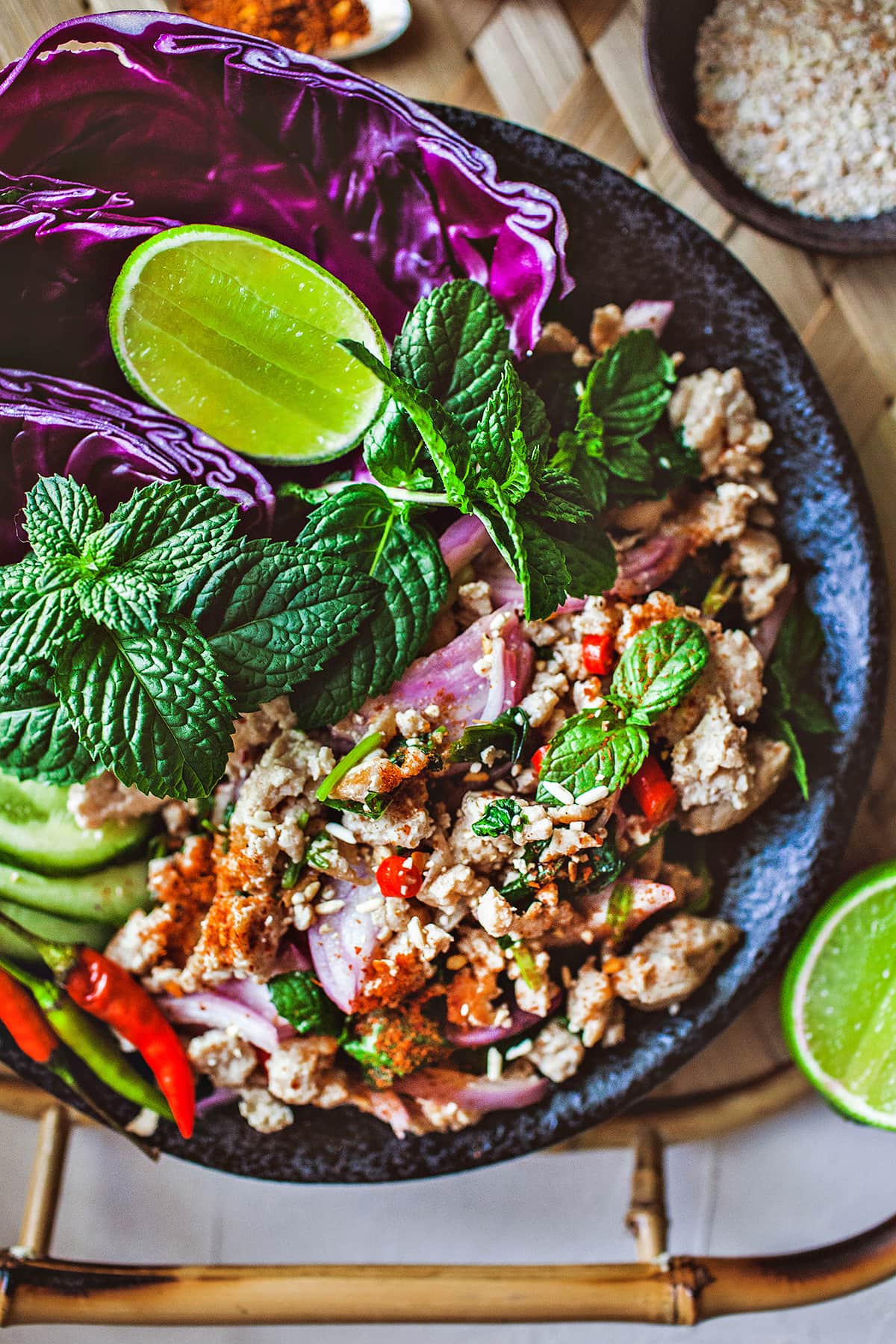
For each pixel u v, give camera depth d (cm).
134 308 35
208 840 37
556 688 36
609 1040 37
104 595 34
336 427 36
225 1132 37
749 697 37
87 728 34
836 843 37
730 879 38
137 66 34
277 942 36
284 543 35
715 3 39
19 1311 37
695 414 37
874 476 40
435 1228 43
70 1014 37
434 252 37
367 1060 37
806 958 38
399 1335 43
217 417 36
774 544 38
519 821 35
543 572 35
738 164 39
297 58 35
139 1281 38
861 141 39
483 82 40
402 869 35
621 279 37
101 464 36
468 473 35
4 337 36
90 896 37
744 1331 43
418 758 35
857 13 39
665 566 38
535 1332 43
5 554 37
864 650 37
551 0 40
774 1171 42
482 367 36
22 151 35
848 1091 39
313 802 36
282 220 36
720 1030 37
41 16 38
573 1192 43
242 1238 42
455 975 37
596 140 40
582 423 36
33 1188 39
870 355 40
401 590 35
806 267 40
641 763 35
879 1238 38
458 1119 37
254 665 35
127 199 35
